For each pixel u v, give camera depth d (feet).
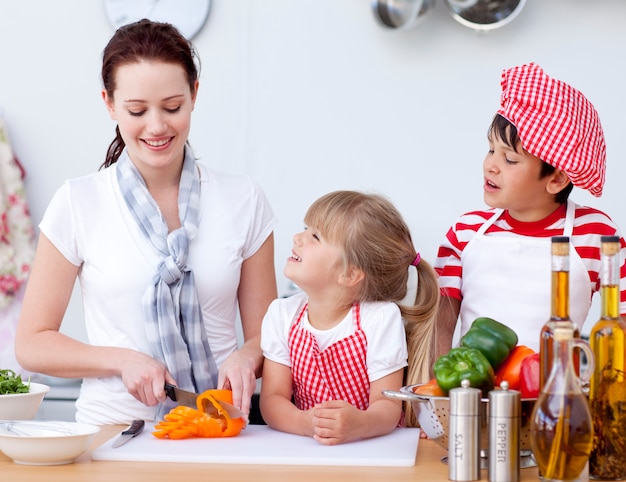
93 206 5.72
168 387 5.21
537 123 5.31
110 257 5.65
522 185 5.46
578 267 5.58
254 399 7.84
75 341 5.58
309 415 4.96
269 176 9.45
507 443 3.87
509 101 5.42
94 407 5.60
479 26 8.73
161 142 5.44
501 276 5.72
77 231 5.68
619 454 3.91
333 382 5.32
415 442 4.77
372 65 9.24
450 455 4.00
